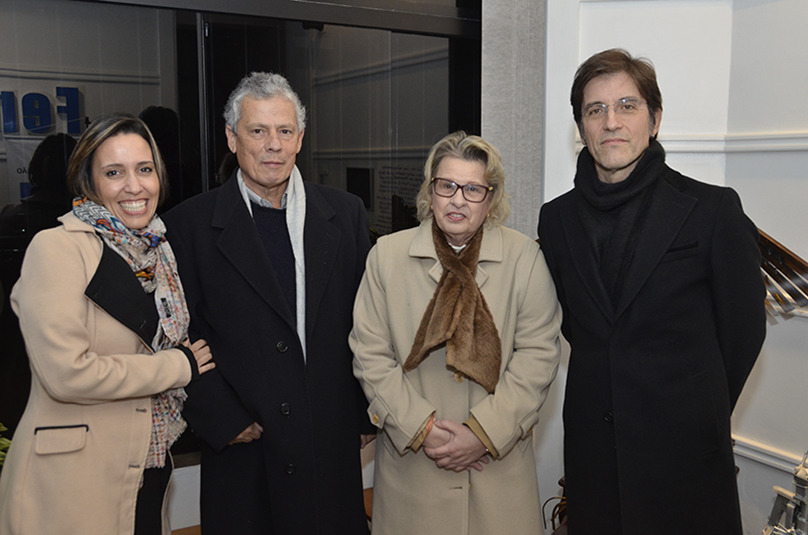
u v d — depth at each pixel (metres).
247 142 1.64
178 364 1.53
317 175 2.64
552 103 2.49
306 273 1.73
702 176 2.43
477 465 1.59
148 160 1.52
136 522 1.53
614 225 1.52
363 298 1.72
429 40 2.71
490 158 1.55
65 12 2.21
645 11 2.37
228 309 1.68
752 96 2.29
